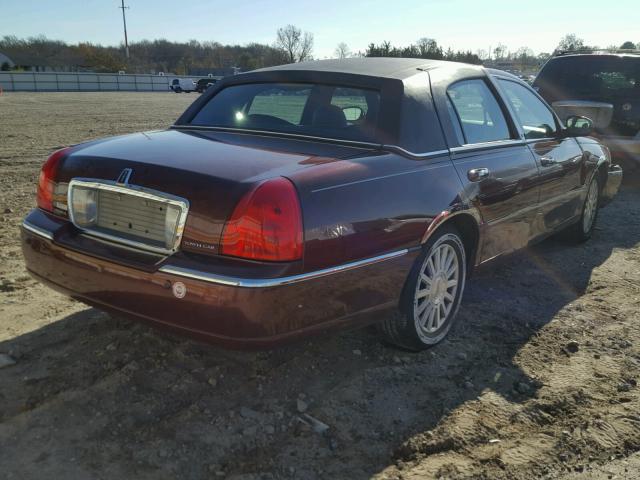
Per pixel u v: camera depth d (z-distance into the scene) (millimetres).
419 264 3287
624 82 8789
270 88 3826
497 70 4488
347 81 3568
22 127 15906
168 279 2633
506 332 3938
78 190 3043
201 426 2781
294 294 2627
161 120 19219
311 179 2738
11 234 5582
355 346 3613
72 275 3010
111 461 2529
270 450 2650
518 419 2965
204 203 2627
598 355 3664
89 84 55250
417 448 2707
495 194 3842
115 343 3451
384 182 3027
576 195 5328
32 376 3111
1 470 2443
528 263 5363
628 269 5277
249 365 3312
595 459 2699
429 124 3465
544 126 4910
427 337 3557
